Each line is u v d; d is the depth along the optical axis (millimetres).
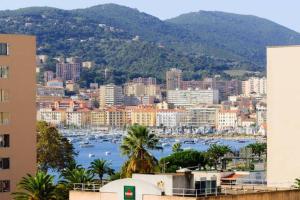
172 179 146625
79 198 151500
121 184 147250
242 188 165125
